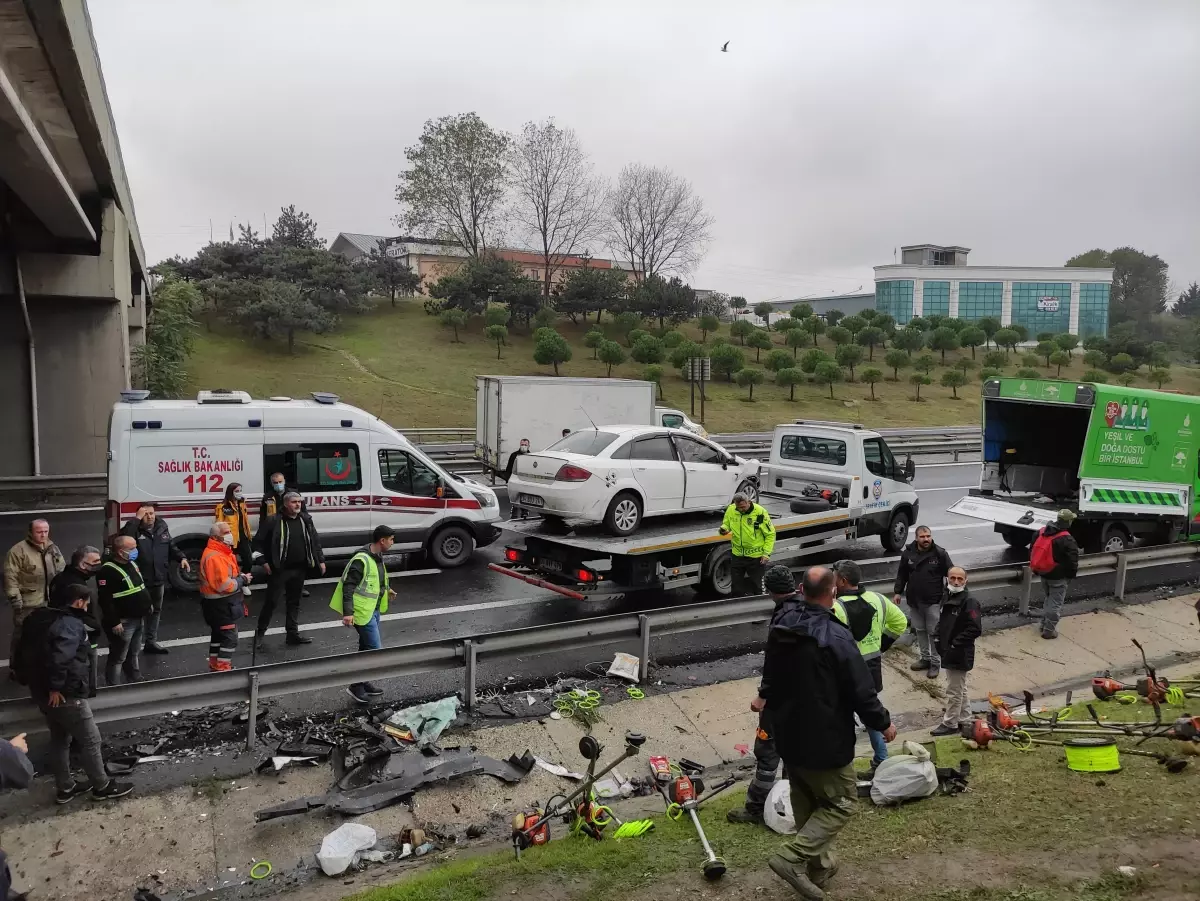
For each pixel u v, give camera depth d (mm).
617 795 6117
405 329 49188
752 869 4680
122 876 4980
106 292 19281
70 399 20109
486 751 6633
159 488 10625
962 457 30453
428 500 12266
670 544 10031
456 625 9812
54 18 9539
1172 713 7449
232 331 42875
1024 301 85938
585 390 19078
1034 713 7730
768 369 50469
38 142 11484
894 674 8766
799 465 13812
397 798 5855
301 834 5473
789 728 4121
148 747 6512
